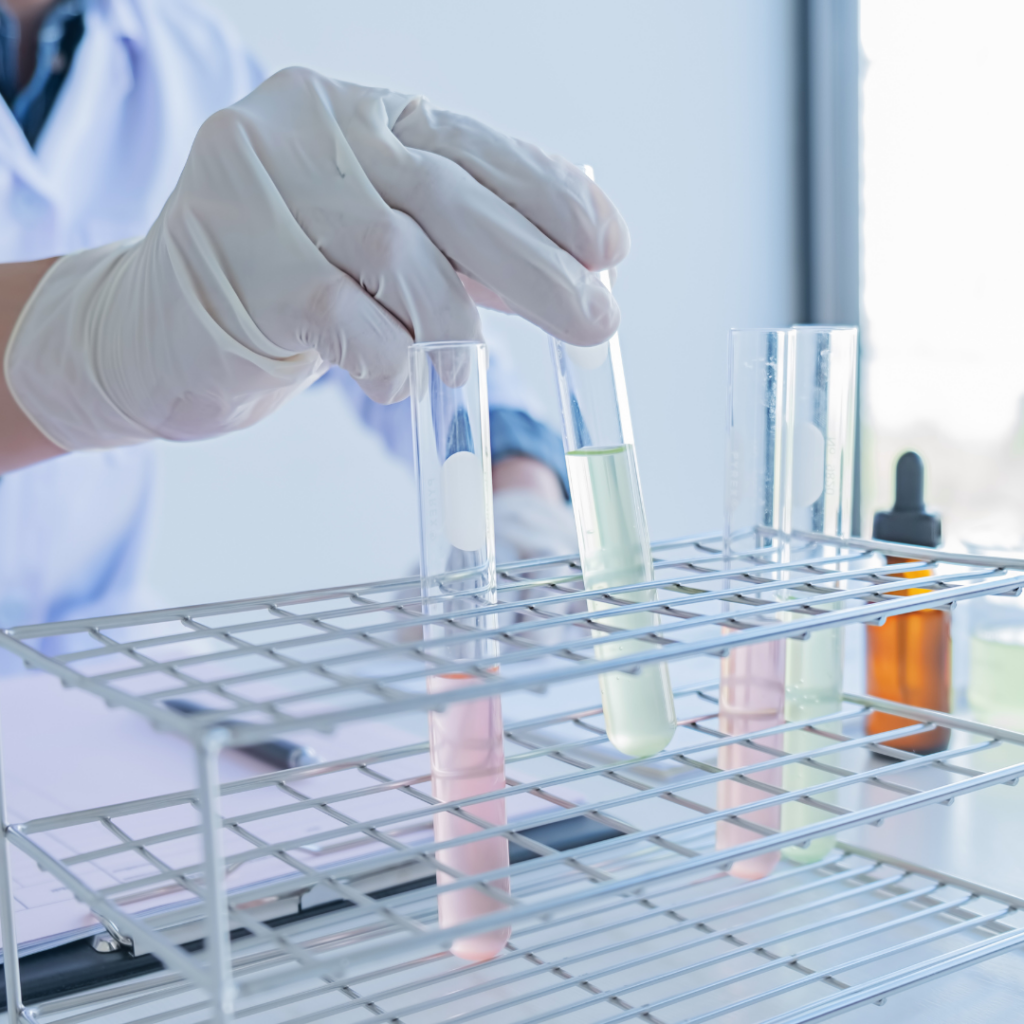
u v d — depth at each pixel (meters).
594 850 0.39
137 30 0.97
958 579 0.46
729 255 1.34
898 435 1.30
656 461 1.31
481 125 0.58
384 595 1.14
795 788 0.54
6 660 1.02
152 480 1.01
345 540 1.12
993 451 1.21
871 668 0.76
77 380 0.71
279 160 0.55
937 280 1.24
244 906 0.50
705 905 0.54
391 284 0.53
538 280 0.51
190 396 0.64
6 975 0.41
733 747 0.52
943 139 1.22
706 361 1.34
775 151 1.36
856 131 1.31
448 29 1.11
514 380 1.16
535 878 0.56
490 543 0.45
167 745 0.82
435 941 0.28
